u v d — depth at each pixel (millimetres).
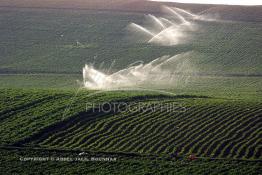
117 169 41812
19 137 47250
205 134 49531
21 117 51906
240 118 53969
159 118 53062
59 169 41688
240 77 92562
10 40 114875
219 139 48469
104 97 59188
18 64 99125
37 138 47562
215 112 55469
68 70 95812
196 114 54656
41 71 94625
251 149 46500
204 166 42656
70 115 52531
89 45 114312
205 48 112938
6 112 53062
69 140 47406
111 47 113375
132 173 41062
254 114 55375
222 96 71875
